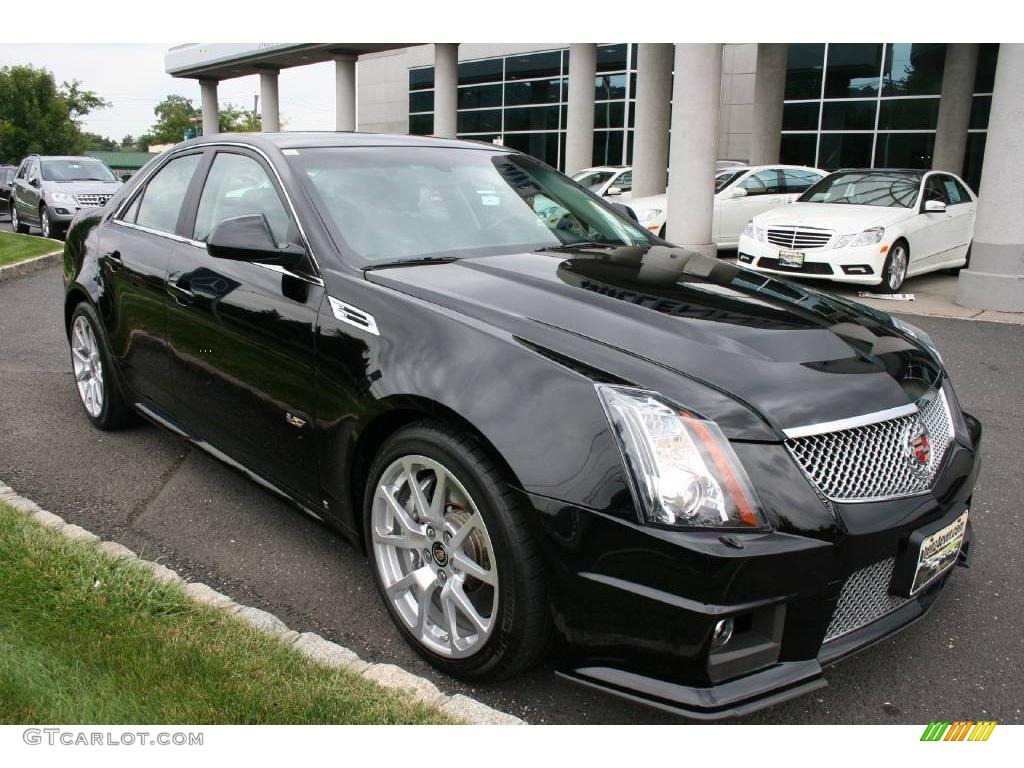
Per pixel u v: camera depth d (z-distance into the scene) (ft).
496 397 7.70
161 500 12.53
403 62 100.42
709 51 36.88
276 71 97.19
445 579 8.39
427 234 10.78
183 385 12.13
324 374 9.39
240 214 11.41
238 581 10.29
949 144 59.16
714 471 6.93
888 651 9.12
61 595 9.08
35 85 192.75
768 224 33.22
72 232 15.74
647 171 50.85
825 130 67.56
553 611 7.41
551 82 82.99
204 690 7.69
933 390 8.77
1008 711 8.15
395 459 8.59
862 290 33.14
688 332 8.25
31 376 19.04
